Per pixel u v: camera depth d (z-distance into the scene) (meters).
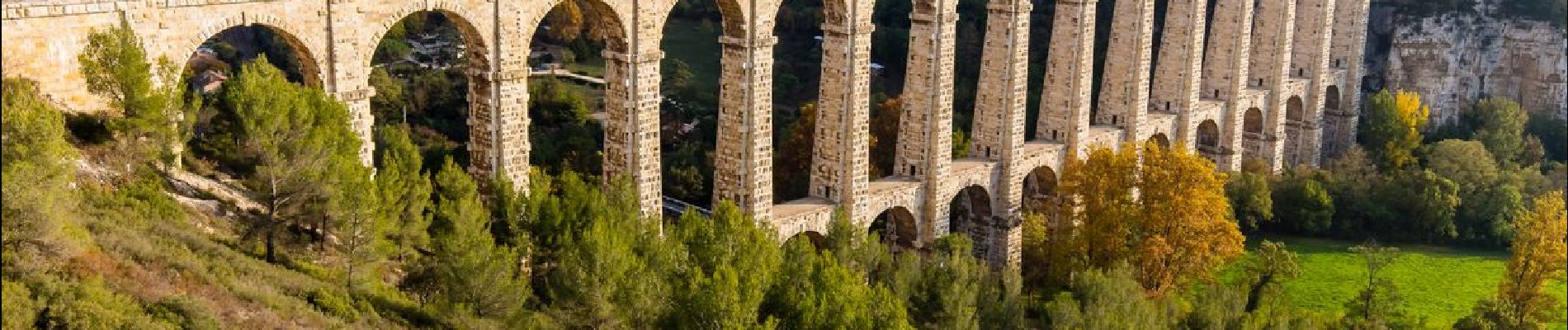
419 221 55.56
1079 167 87.25
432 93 113.25
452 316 49.81
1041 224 93.56
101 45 49.84
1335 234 116.31
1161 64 105.88
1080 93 91.31
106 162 51.06
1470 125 142.75
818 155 78.25
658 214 66.06
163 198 50.47
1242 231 114.19
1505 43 146.50
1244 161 122.69
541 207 58.25
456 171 58.00
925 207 83.19
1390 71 146.62
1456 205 114.06
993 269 90.62
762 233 58.97
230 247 50.91
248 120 50.81
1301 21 125.88
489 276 50.47
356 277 50.91
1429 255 111.56
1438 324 92.81
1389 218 115.81
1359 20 131.62
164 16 52.22
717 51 142.75
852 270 64.00
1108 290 71.75
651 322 50.12
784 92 129.12
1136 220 84.25
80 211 45.62
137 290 41.69
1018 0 84.31
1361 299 87.50
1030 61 131.88
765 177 72.56
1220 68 112.75
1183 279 84.44
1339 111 134.38
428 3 58.81
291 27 54.97
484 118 62.28
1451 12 144.25
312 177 50.78
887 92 128.25
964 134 107.88
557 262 56.62
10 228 40.34
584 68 133.00
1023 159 89.12
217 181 58.34
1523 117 134.88
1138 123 98.31
